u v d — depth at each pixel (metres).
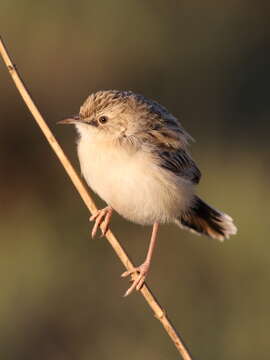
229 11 19.72
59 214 18.27
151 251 8.61
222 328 15.44
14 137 18.12
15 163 18.38
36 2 17.66
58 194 18.55
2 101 17.77
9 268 16.81
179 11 19.23
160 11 18.80
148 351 15.02
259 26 20.09
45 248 17.50
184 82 19.39
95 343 15.72
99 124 8.41
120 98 8.52
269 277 16.14
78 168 18.11
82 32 18.00
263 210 17.38
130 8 18.31
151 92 19.09
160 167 8.40
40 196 18.48
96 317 16.22
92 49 18.09
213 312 15.82
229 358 14.97
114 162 8.28
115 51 18.38
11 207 18.33
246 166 18.91
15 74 7.60
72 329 16.02
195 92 19.55
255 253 16.42
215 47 19.62
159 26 18.80
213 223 9.23
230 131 19.59
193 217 9.23
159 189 8.40
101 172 8.31
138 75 18.86
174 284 16.70
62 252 17.55
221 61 19.69
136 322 15.61
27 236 17.73
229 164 18.97
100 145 8.35
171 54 19.19
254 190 18.11
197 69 19.52
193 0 19.38
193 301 16.30
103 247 17.42
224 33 19.73
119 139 8.35
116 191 8.31
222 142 19.47
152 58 18.86
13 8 17.55
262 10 20.23
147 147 8.36
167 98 19.27
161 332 15.18
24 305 16.19
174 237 17.19
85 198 8.05
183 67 19.39
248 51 19.88
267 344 14.98
